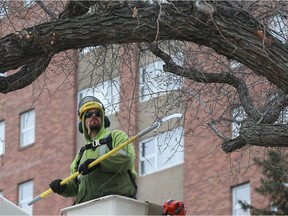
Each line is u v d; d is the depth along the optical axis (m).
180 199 46.88
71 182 16.11
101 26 14.40
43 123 55.81
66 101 54.53
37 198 16.16
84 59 18.67
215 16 14.34
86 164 15.32
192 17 14.33
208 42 14.59
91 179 15.53
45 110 55.62
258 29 14.50
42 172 55.31
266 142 15.48
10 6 16.44
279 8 16.22
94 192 15.48
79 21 14.46
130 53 18.09
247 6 15.20
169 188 47.41
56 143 54.97
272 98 17.88
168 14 14.38
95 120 15.91
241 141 16.58
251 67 14.67
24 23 17.27
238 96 17.55
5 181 56.97
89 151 15.77
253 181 43.41
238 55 14.57
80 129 16.22
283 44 14.71
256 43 14.45
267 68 14.57
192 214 46.31
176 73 17.16
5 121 58.09
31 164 56.03
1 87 15.85
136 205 15.02
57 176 54.53
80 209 15.23
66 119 54.50
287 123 16.03
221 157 45.28
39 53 14.52
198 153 46.41
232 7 14.45
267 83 18.05
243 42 14.42
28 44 14.38
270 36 14.62
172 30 14.41
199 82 17.50
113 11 14.46
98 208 15.02
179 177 47.31
